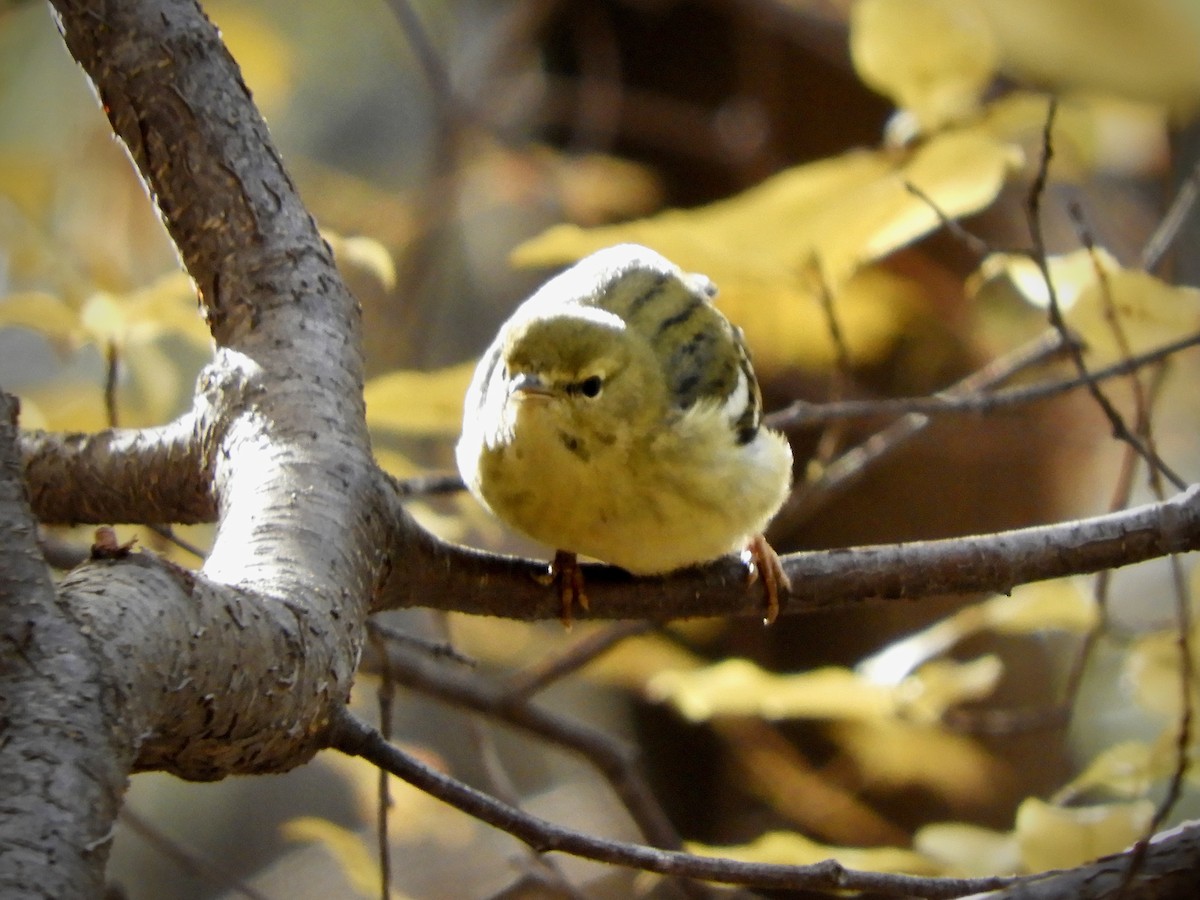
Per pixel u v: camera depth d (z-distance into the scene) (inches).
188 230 102.0
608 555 102.7
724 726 109.2
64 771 97.3
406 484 104.0
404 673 106.8
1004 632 106.6
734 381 103.1
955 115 104.3
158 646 98.8
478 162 109.5
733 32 110.0
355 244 103.9
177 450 101.5
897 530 109.3
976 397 104.8
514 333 102.8
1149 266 104.8
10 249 105.0
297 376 101.3
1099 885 100.1
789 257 103.7
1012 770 108.7
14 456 98.7
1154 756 103.5
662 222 103.8
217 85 102.3
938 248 107.9
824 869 100.3
